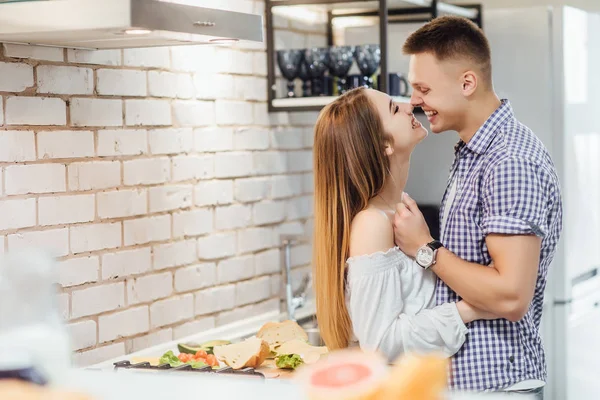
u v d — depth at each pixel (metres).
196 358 2.54
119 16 2.03
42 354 1.00
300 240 3.47
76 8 2.09
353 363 0.87
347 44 3.93
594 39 4.07
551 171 1.98
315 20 3.89
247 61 3.44
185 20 2.16
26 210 2.53
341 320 2.08
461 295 1.94
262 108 3.54
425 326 1.96
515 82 3.77
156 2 2.08
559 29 3.68
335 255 2.06
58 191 2.63
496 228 1.89
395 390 0.83
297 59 3.50
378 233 2.02
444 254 1.96
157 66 2.99
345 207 2.05
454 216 2.03
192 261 3.18
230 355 2.55
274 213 3.63
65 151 2.65
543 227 1.90
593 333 4.01
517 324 1.99
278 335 2.89
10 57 2.46
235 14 2.33
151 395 1.03
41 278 1.06
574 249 3.81
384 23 3.34
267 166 3.58
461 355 1.99
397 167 2.12
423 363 0.84
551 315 3.75
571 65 3.76
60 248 2.64
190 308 3.17
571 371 3.78
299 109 3.49
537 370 2.03
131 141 2.89
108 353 2.83
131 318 2.91
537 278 2.06
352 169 2.04
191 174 3.16
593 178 4.04
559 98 3.69
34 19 2.15
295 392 1.03
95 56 2.74
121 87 2.85
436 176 3.90
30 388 0.87
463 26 2.02
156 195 3.01
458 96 2.03
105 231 2.80
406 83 3.62
